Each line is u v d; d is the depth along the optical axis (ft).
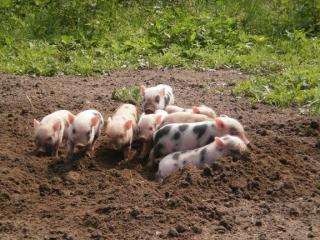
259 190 28.27
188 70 51.90
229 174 28.71
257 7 65.10
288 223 25.68
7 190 28.35
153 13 64.49
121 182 29.37
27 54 54.08
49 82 47.50
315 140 34.88
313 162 31.58
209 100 43.16
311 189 28.68
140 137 32.63
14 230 25.18
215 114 36.76
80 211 26.68
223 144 29.84
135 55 54.70
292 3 65.36
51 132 32.89
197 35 58.39
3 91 44.37
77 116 33.04
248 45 57.62
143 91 39.17
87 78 49.39
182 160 29.99
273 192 28.09
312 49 56.29
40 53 54.80
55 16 62.28
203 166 29.81
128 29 61.11
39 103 40.93
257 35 60.29
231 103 42.50
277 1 66.08
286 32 60.49
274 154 31.55
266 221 25.79
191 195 27.43
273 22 62.59
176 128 31.83
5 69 50.98
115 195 27.66
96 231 24.81
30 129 36.45
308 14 63.05
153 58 53.78
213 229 25.09
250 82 45.68
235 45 57.16
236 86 45.70
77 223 25.68
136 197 27.50
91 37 59.57
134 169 31.48
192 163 29.89
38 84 46.24
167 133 31.78
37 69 50.39
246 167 29.35
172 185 28.25
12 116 38.17
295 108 41.45
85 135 31.96
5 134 35.55
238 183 28.35
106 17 62.80
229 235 24.67
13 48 56.59
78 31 60.18
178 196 27.25
